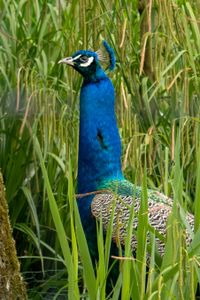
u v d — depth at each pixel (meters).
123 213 10.21
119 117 11.75
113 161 10.64
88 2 11.86
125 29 10.96
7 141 12.09
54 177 12.07
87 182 10.64
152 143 11.16
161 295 7.50
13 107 11.82
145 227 7.73
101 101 10.66
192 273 7.36
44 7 12.47
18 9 12.49
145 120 11.70
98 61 10.76
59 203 11.78
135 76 11.79
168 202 10.47
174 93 11.55
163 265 7.53
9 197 11.98
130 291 7.70
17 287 8.16
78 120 12.07
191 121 11.56
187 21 11.84
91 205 10.44
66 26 12.27
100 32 11.84
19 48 12.23
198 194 7.98
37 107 11.59
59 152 11.84
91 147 10.61
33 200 12.06
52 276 11.55
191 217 10.14
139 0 12.02
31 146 11.98
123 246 10.12
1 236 8.07
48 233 12.04
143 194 7.76
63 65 12.31
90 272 7.59
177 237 7.34
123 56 11.71
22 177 12.05
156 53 11.35
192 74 12.00
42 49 12.30
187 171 11.45
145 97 11.24
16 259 8.21
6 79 11.82
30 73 12.01
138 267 7.71
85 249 7.57
